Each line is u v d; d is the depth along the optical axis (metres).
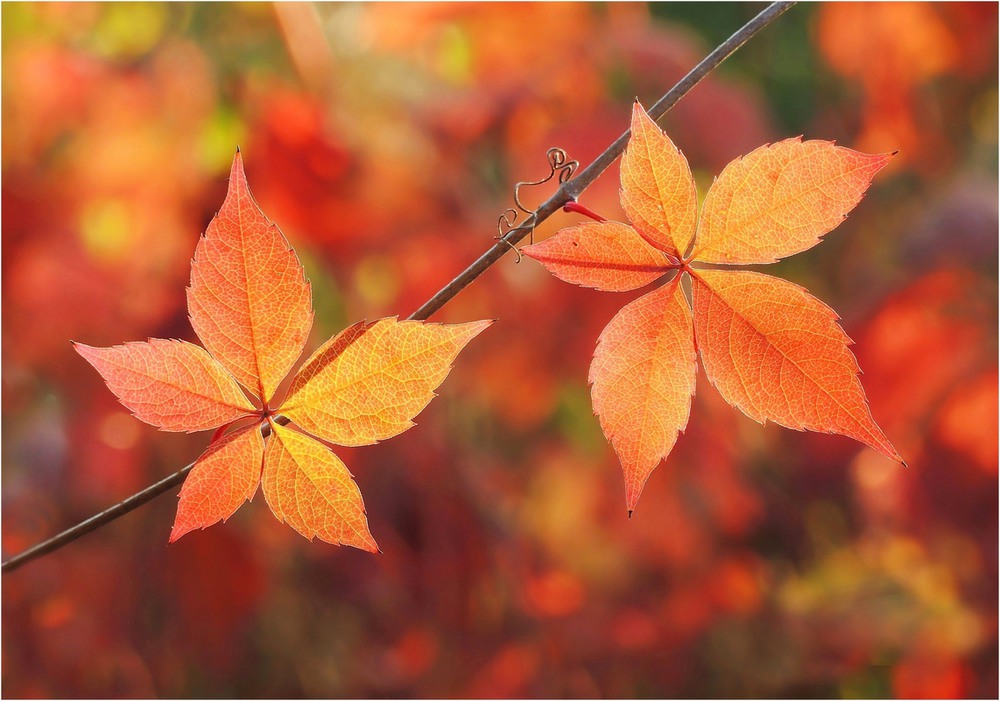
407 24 1.59
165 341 0.75
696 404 1.63
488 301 1.58
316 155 1.51
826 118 1.97
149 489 0.75
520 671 1.66
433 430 1.59
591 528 1.71
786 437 1.77
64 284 1.50
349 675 1.65
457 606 1.62
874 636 1.70
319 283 1.54
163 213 1.54
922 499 1.55
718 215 0.76
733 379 0.76
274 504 0.75
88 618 1.55
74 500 1.58
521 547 1.67
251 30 1.57
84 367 1.54
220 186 1.53
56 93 1.50
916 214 1.77
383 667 1.64
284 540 1.59
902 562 1.69
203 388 0.75
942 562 1.60
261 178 1.50
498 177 1.60
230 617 1.58
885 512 1.67
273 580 1.61
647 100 1.61
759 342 0.76
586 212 0.75
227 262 0.75
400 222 1.54
